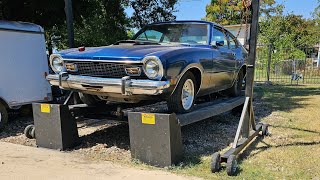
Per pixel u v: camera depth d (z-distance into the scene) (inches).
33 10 381.7
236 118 303.0
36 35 298.0
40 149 202.4
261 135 233.0
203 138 230.2
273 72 854.5
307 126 269.4
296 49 941.2
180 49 186.5
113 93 181.5
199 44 225.3
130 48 188.7
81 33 631.2
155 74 167.0
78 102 229.6
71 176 155.3
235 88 288.2
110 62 177.2
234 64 267.1
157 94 170.4
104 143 214.8
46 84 307.6
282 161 179.6
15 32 277.9
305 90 569.3
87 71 190.1
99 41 608.7
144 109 295.0
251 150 199.6
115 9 506.0
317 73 840.9
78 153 194.2
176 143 169.5
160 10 567.2
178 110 190.1
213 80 229.5
